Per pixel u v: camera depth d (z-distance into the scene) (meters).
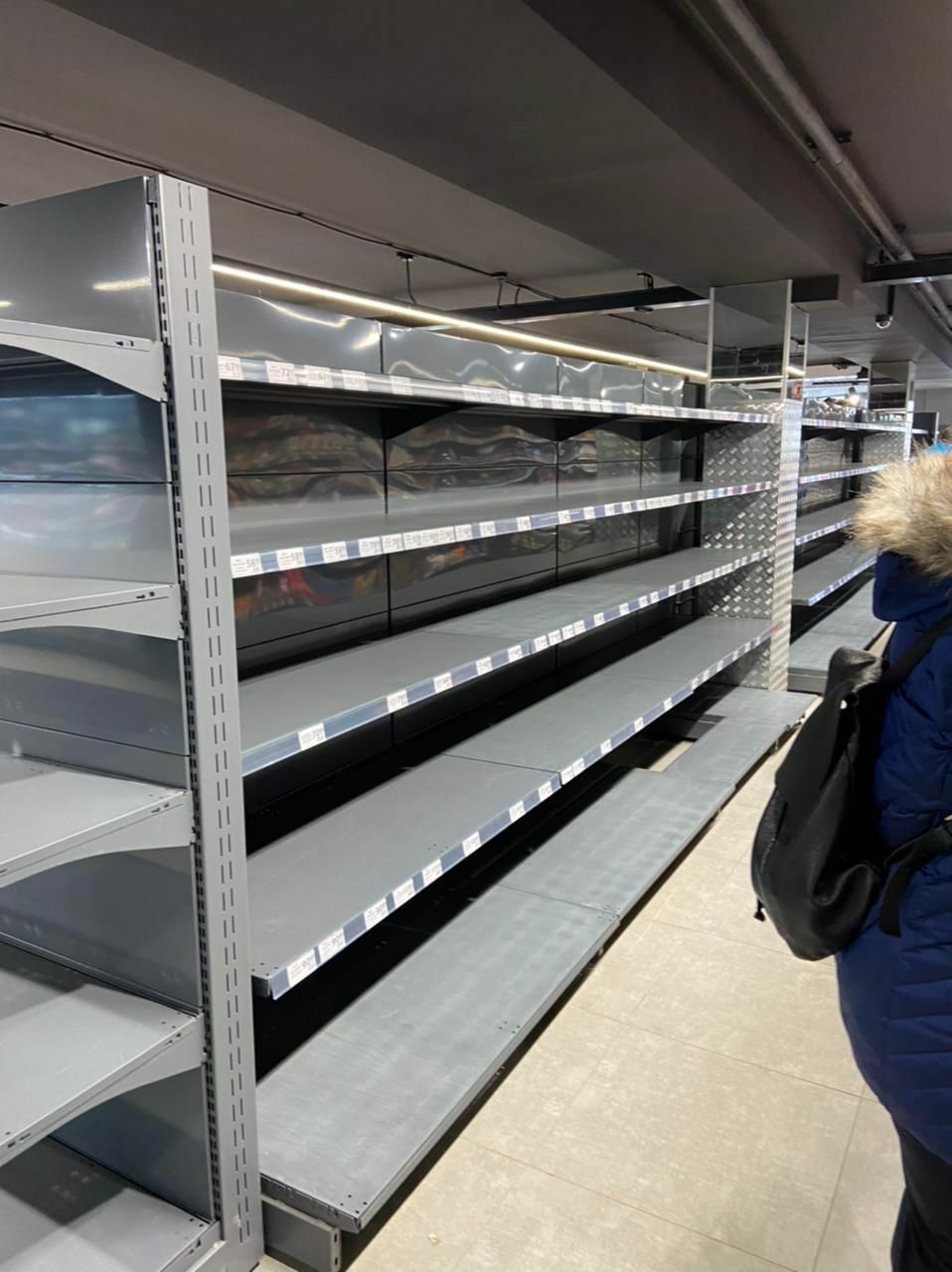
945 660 1.19
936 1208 1.27
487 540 3.79
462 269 8.55
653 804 3.73
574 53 2.58
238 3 2.33
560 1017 2.58
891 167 4.87
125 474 1.51
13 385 1.62
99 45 3.93
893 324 7.92
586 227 4.32
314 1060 2.15
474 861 3.22
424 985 2.46
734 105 3.64
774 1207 1.92
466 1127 2.15
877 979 1.27
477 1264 1.79
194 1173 1.73
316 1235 1.74
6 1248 1.68
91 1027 1.61
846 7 3.25
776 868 1.35
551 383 3.93
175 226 1.40
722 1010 2.61
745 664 5.54
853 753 1.29
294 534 2.43
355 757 3.10
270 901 2.11
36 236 1.52
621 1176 2.01
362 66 2.66
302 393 2.55
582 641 4.66
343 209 6.53
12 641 1.73
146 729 1.58
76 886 1.75
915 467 1.30
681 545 5.72
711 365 5.54
